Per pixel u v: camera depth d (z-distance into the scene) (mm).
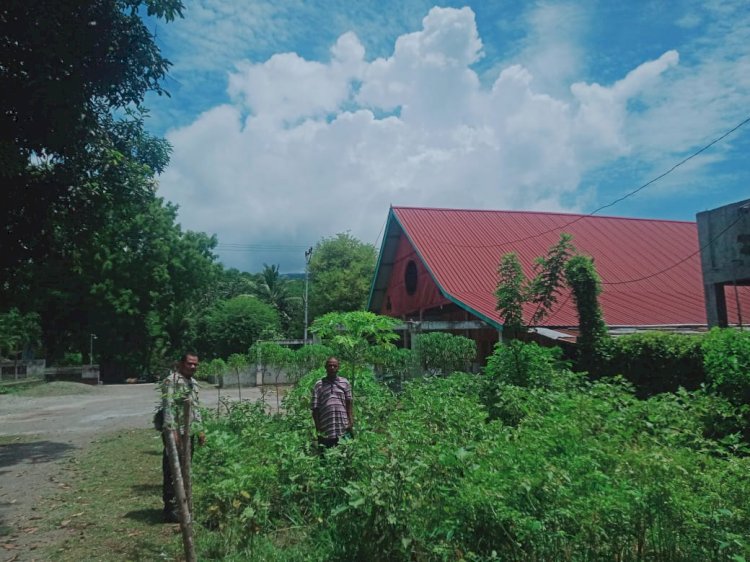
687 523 3951
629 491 3928
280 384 35156
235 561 4871
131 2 9992
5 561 5145
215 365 25297
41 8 9164
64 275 36781
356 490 4281
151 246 40750
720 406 6801
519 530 3797
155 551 5273
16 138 10117
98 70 10391
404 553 4223
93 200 11688
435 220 23547
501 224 24141
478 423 7020
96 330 39938
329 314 9539
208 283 45281
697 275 22250
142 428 14555
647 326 16969
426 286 21828
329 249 53625
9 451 11375
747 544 3771
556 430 5148
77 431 14477
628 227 25625
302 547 4992
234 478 5465
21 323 38875
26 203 11039
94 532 5875
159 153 13523
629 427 6055
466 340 16328
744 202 12789
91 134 10875
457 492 4184
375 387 10008
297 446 6562
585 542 3986
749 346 7125
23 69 9594
